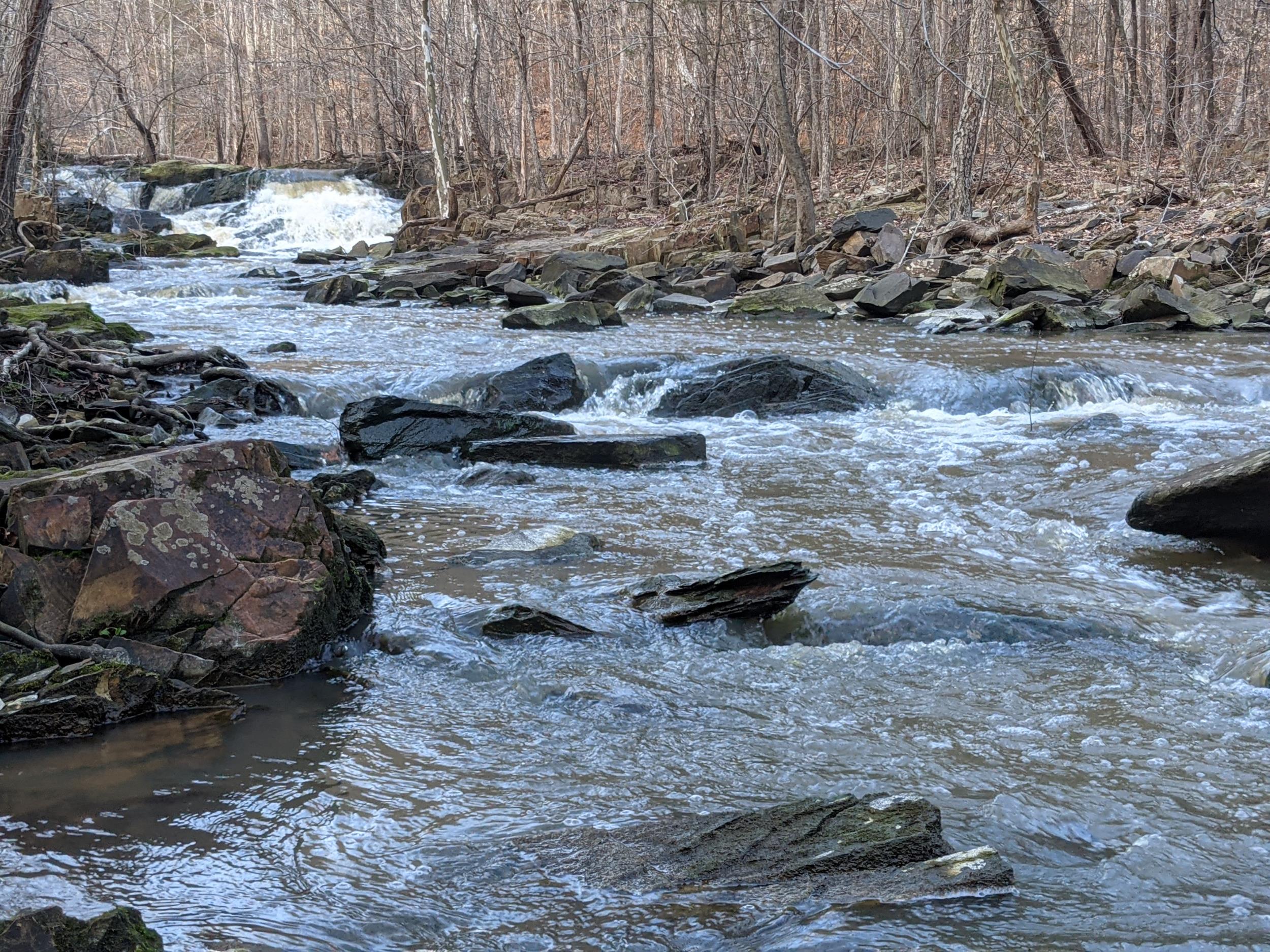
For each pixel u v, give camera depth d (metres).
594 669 5.65
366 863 3.85
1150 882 3.70
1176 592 6.96
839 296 22.16
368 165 44.50
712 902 3.56
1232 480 7.52
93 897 3.58
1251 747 4.73
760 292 21.69
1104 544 7.92
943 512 8.78
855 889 3.59
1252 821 4.11
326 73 47.12
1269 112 30.06
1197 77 31.06
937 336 18.19
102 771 4.55
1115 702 5.22
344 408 11.56
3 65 23.03
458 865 3.82
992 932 3.37
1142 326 18.36
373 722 5.07
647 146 34.84
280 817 4.18
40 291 21.70
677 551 7.67
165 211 41.66
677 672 5.64
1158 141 32.62
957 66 28.08
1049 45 29.61
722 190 35.19
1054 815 4.14
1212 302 19.05
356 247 33.72
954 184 25.91
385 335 17.67
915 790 4.35
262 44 51.22
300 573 5.89
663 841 3.92
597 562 7.40
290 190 41.38
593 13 41.22
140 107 48.16
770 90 28.92
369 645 5.98
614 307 20.77
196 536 5.74
